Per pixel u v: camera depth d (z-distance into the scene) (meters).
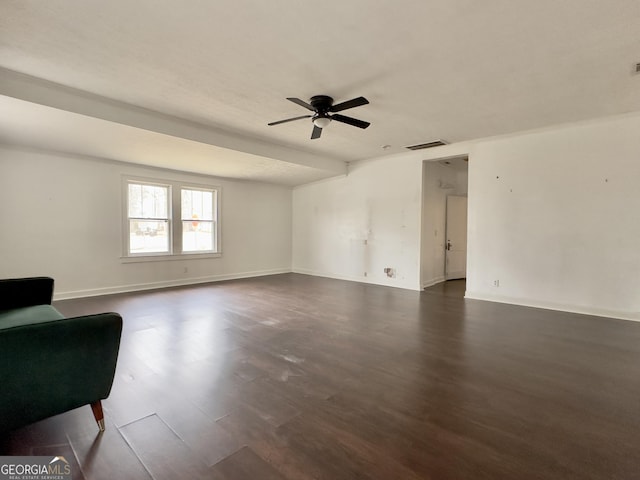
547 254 4.89
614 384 2.53
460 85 3.41
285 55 2.83
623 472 1.60
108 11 2.27
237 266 7.64
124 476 1.55
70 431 1.88
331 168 6.89
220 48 2.73
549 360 2.98
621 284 4.37
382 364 2.87
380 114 4.26
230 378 2.58
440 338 3.55
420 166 6.23
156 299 5.31
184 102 3.86
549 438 1.87
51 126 3.94
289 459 1.68
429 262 6.80
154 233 6.32
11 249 4.75
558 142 4.75
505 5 2.18
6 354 1.58
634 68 3.03
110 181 5.65
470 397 2.32
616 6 2.18
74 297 5.32
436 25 2.41
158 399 2.26
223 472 1.58
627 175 4.29
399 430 1.93
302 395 2.33
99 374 1.88
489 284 5.43
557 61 2.91
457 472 1.60
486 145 5.40
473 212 5.57
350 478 1.55
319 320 4.20
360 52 2.78
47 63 2.98
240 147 5.12
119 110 3.85
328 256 7.89
